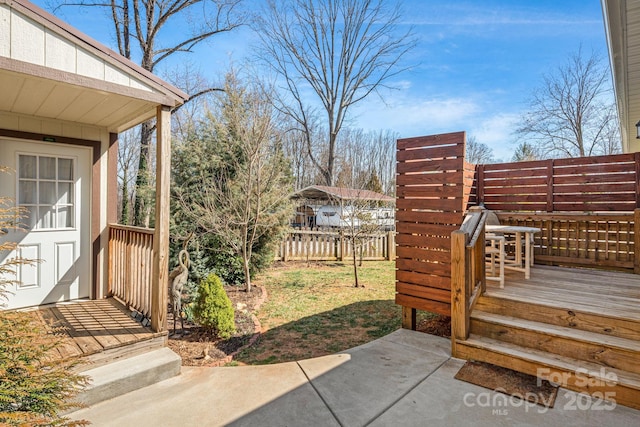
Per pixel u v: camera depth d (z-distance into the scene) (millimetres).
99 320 3637
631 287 3924
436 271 3920
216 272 6961
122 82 3139
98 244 4508
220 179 6941
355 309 5551
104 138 4551
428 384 2816
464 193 3742
